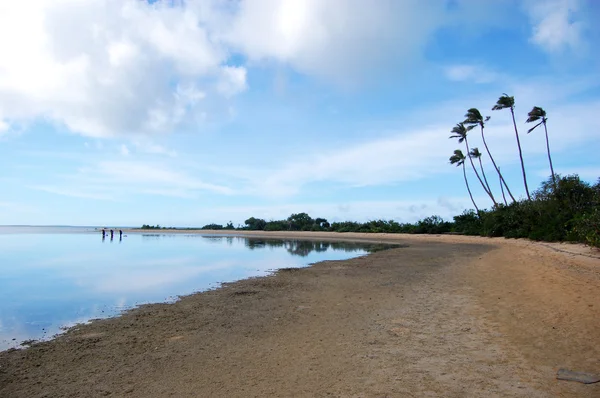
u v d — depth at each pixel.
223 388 4.59
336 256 23.11
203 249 30.45
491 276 11.98
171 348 6.23
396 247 29.34
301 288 11.53
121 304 9.96
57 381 4.99
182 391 4.55
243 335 6.82
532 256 16.31
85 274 15.84
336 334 6.66
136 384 4.81
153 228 112.06
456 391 4.24
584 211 21.05
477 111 44.66
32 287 12.72
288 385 4.61
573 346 5.34
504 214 34.47
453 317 7.39
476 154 47.00
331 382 4.64
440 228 46.31
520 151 39.19
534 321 6.63
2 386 4.86
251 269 17.06
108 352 6.12
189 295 11.03
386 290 10.62
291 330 7.03
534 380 4.40
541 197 27.61
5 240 46.25
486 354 5.34
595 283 8.94
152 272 16.38
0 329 7.66
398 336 6.38
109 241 44.22
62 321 8.28
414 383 4.51
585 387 4.13
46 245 36.28
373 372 4.90
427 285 11.12
